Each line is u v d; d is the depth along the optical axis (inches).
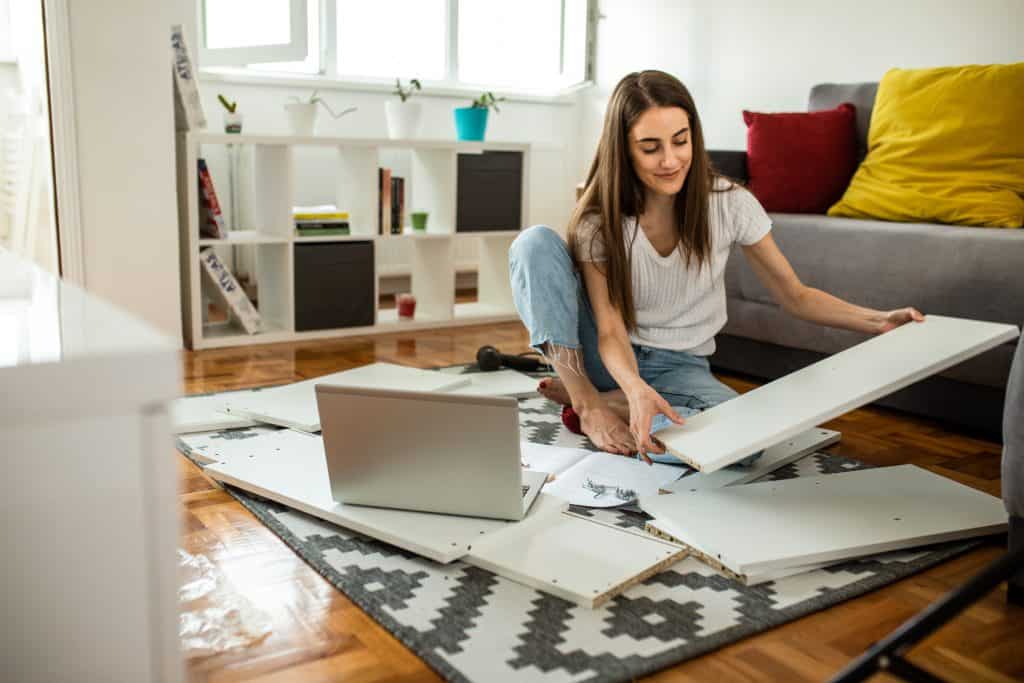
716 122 153.2
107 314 23.3
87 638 19.8
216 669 41.3
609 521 58.9
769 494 60.4
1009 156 93.5
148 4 107.6
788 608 46.9
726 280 102.3
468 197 134.0
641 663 41.3
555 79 175.6
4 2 165.5
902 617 47.1
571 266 70.0
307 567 52.2
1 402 17.9
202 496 63.7
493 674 40.3
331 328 125.6
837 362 64.6
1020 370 47.9
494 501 54.0
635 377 61.9
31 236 145.5
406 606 46.8
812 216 101.0
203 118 115.5
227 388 95.3
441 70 169.8
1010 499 48.6
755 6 143.7
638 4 165.3
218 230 117.0
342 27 159.6
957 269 80.0
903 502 59.3
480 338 126.2
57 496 19.0
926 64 120.2
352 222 129.6
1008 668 42.1
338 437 54.9
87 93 106.0
